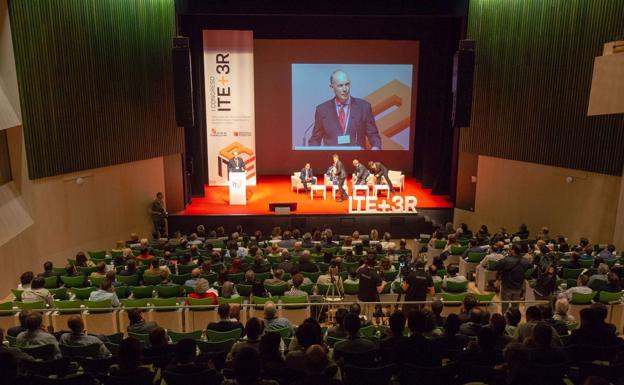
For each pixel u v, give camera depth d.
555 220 13.92
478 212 16.17
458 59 13.10
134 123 14.45
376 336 6.43
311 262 9.52
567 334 5.93
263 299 7.79
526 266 8.69
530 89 14.09
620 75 10.67
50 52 12.00
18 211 11.18
